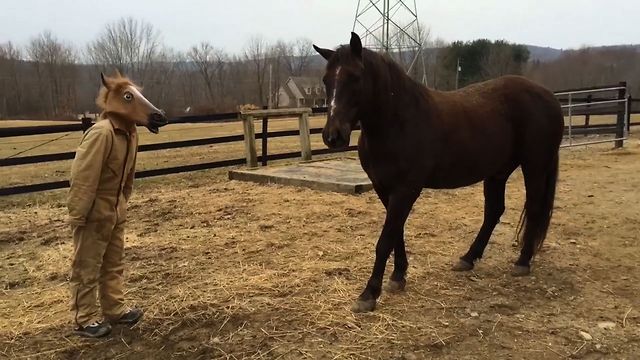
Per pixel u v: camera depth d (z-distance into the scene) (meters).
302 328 3.54
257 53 65.94
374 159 3.82
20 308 3.97
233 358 3.21
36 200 7.97
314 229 5.84
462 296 4.09
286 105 62.16
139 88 3.42
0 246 5.63
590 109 13.61
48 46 57.41
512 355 3.24
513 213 6.66
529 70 50.28
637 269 4.68
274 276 4.44
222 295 4.04
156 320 3.68
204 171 10.47
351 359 3.17
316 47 3.78
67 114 53.19
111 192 3.34
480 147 4.17
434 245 5.33
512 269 4.59
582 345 3.36
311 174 8.63
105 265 3.55
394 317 3.70
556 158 4.65
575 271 4.64
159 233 5.89
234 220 6.32
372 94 3.56
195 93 63.00
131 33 57.62
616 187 8.11
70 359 3.26
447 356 3.23
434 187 4.22
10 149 16.42
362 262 4.79
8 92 54.97
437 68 48.91
